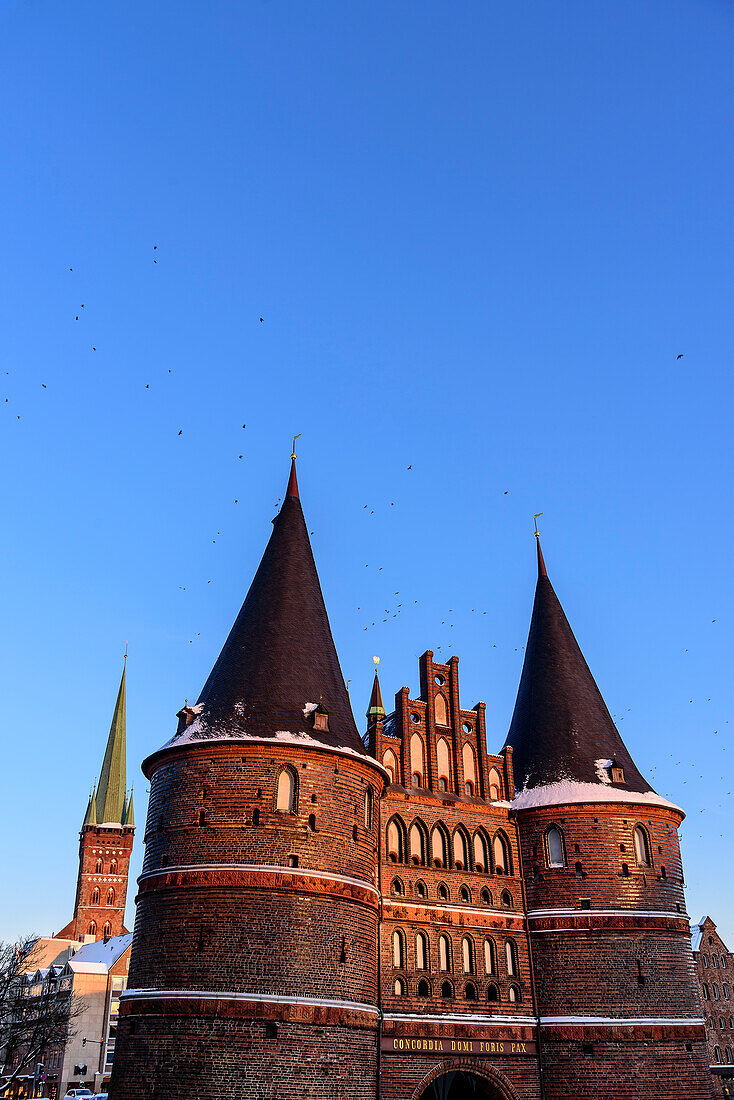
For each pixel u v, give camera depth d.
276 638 53.88
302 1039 43.56
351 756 50.78
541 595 72.25
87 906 174.00
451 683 63.47
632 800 60.06
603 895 57.59
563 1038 54.97
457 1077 57.81
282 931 45.19
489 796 61.84
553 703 65.81
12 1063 95.06
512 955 57.78
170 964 44.78
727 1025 113.25
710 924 118.12
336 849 48.31
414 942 54.44
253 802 47.59
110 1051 120.31
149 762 52.16
